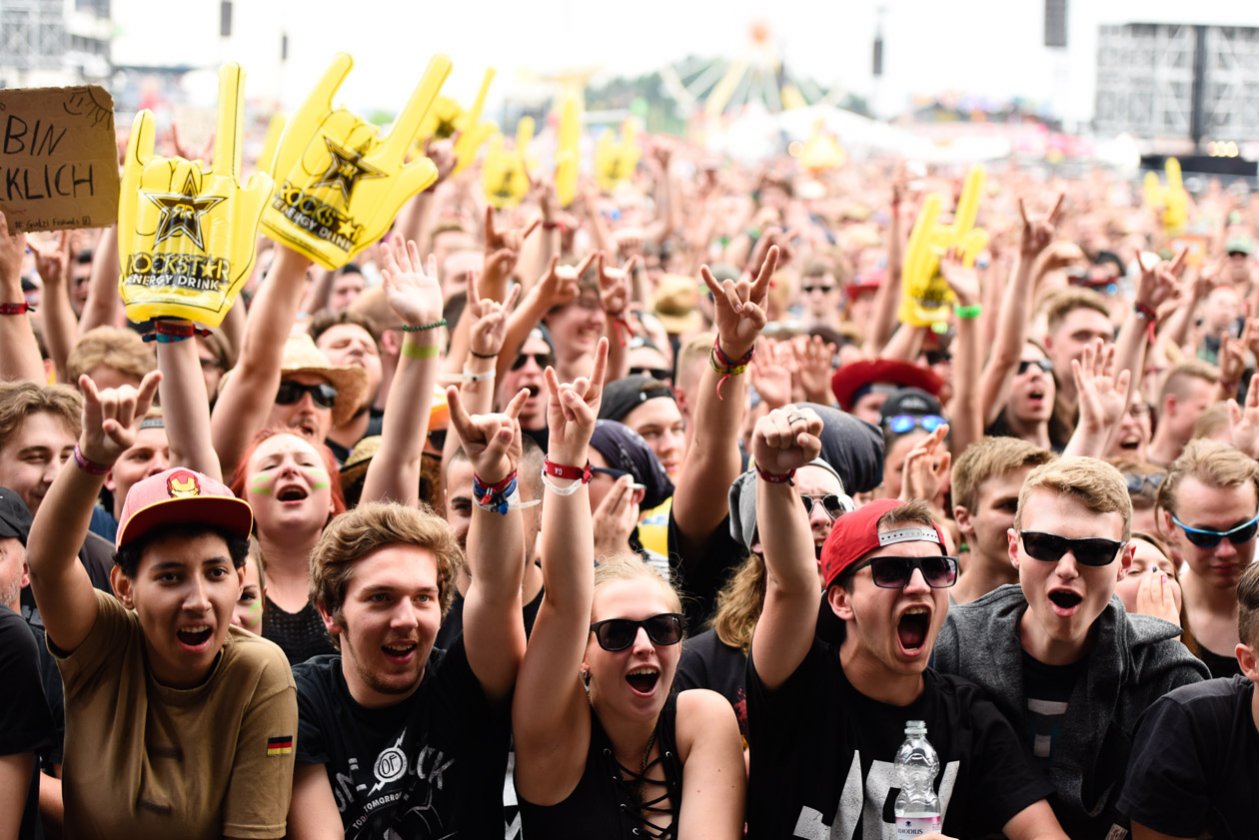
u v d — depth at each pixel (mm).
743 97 81438
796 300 13258
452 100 8461
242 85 4676
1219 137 37688
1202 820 3908
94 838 3666
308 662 4055
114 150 4523
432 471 5602
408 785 3809
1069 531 4121
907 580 3895
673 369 9625
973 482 5031
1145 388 9219
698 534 5156
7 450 4754
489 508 3721
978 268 12758
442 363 6473
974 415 7309
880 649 3918
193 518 3678
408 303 4828
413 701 3895
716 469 4988
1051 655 4246
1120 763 4184
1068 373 7957
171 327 4418
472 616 3811
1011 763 4012
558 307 7188
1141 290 6938
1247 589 3906
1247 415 5941
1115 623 4227
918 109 64750
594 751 3924
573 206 13312
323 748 3824
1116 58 37812
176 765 3686
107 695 3711
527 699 3801
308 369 5965
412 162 5059
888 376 7234
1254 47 37500
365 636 3795
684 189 21578
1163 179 34156
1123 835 4059
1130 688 4234
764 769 3990
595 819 3848
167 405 4434
